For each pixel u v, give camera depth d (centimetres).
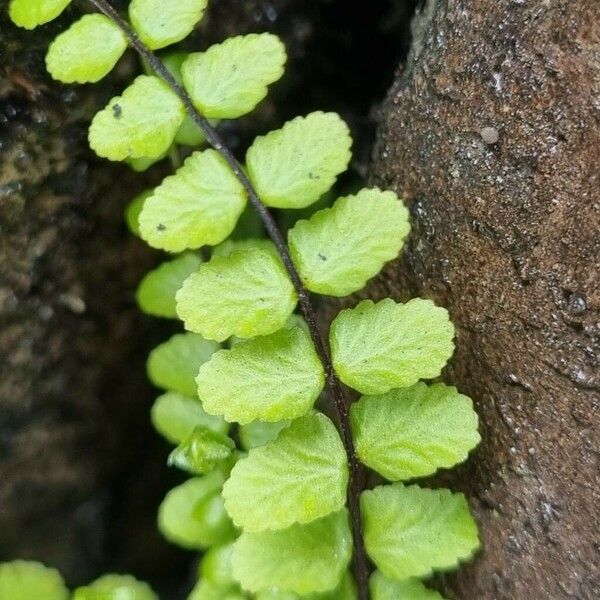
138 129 5
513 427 5
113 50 5
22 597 5
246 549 5
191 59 5
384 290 5
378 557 5
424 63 5
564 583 5
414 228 5
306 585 5
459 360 5
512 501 5
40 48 5
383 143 5
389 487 5
